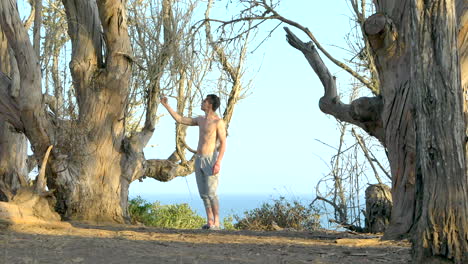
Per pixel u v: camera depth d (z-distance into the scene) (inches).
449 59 187.9
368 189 442.9
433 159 188.5
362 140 517.7
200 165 396.2
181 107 587.8
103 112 425.4
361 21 530.0
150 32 492.7
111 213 423.5
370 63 544.4
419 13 190.4
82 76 422.9
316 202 519.8
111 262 189.8
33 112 357.7
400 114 309.6
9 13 334.3
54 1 559.8
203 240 285.9
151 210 611.5
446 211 186.7
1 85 361.7
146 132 472.4
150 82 474.6
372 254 238.1
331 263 208.7
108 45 424.5
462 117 188.7
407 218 302.5
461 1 312.0
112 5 413.7
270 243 279.7
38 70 352.8
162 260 198.4
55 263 183.3
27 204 322.7
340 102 368.2
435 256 187.6
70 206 409.4
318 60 384.8
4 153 433.1
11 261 182.9
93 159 418.6
